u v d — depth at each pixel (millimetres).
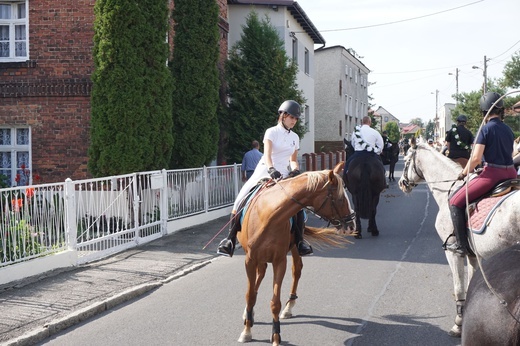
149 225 12242
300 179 5699
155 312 7359
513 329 2947
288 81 19172
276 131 6551
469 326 3201
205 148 16484
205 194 15078
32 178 15008
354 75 52562
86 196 10336
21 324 6594
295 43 28359
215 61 16859
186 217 13945
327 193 5523
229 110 19109
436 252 10781
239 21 24406
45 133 14945
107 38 12633
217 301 7793
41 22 14836
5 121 15062
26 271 8766
